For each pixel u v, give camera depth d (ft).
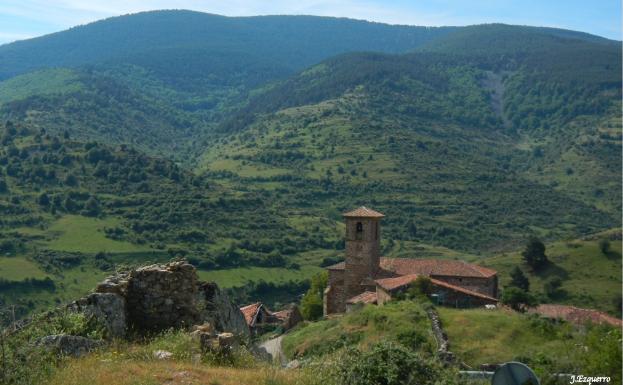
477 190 653.30
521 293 232.12
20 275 339.77
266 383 53.88
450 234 531.09
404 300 189.78
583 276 341.62
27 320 61.11
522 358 110.73
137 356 57.82
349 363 60.70
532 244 362.12
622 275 335.47
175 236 444.55
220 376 53.83
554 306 230.48
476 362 118.83
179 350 59.26
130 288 68.23
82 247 401.08
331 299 247.70
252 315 220.64
